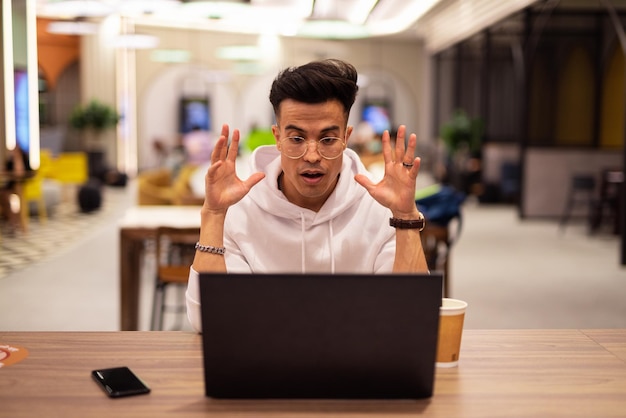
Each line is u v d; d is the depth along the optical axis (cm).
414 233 187
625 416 143
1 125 1202
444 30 1823
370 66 2236
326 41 2166
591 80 1316
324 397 148
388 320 144
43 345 186
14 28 1262
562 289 681
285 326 144
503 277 736
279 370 146
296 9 1498
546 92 1364
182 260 586
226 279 143
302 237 203
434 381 151
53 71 2091
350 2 1451
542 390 157
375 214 208
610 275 749
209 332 145
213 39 2122
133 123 2077
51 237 991
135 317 488
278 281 143
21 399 149
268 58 2139
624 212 792
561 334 202
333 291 143
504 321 564
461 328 172
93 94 1880
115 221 1172
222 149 184
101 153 1780
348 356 146
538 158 1187
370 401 149
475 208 1367
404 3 1522
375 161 743
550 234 1039
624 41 901
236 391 148
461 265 799
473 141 1488
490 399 151
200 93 2133
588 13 1168
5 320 558
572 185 1073
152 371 167
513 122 1761
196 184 733
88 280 712
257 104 2181
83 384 158
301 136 181
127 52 2042
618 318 575
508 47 1748
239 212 206
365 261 206
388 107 2236
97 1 923
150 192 718
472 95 1836
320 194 188
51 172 1359
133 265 485
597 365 174
